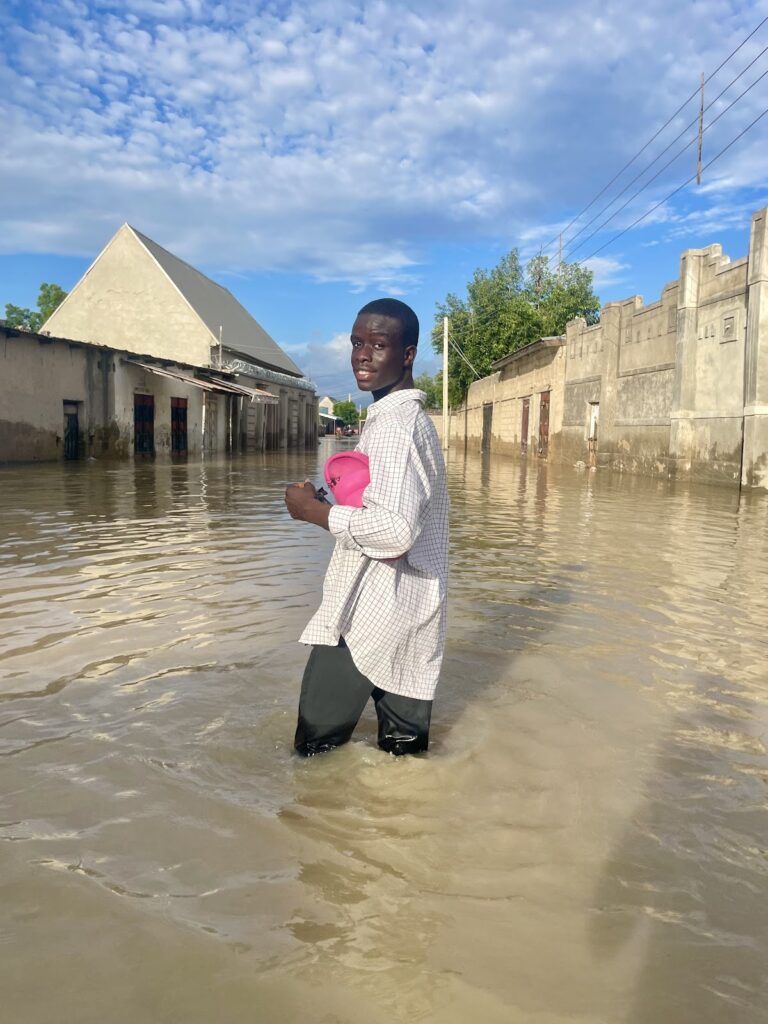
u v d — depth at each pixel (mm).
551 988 1498
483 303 36844
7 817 2072
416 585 2348
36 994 1443
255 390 26938
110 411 19484
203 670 3275
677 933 1674
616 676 3361
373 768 2414
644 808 2221
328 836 2021
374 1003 1443
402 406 2271
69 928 1633
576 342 22578
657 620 4340
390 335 2307
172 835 2002
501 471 19938
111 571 5332
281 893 1774
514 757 2531
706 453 15430
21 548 6180
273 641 3697
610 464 19891
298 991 1469
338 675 2396
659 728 2809
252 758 2457
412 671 2410
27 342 16516
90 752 2471
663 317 17172
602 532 8008
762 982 1532
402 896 1778
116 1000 1434
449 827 2088
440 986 1492
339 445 43094
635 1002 1467
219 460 21688
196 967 1525
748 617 4445
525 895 1797
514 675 3338
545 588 5141
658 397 17391
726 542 7402
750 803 2266
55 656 3439
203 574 5277
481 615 4359
